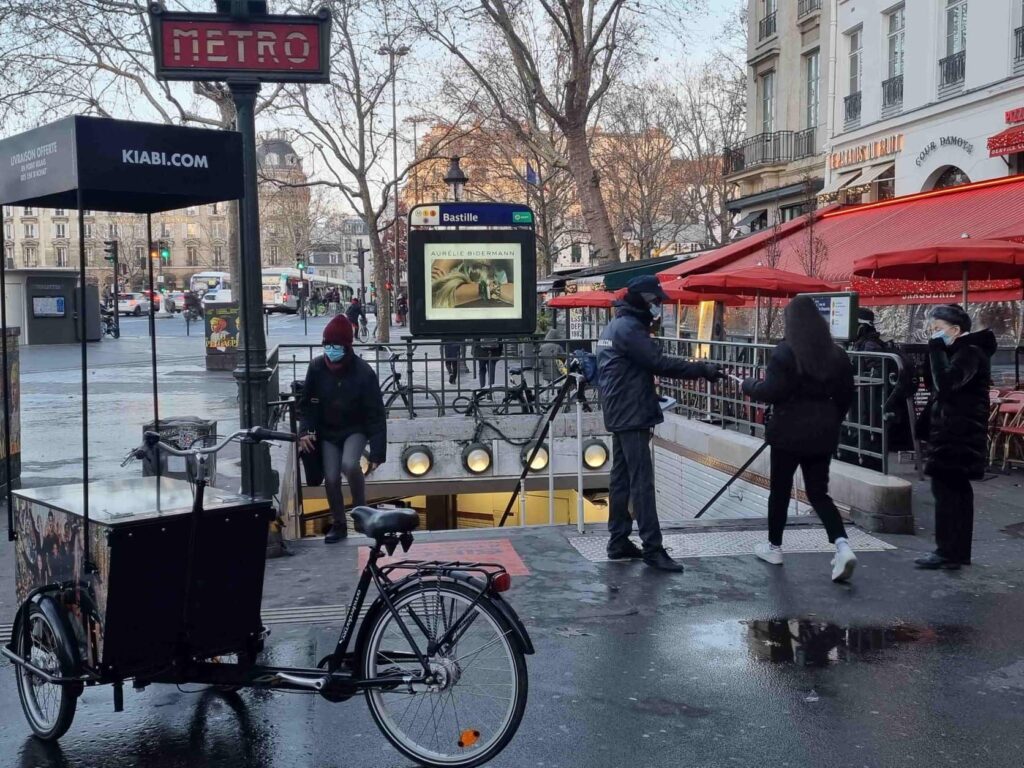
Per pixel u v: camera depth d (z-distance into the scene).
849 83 23.97
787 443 6.13
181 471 6.56
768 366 6.12
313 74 6.41
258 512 4.19
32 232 88.44
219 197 4.60
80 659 3.96
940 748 3.94
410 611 3.82
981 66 18.28
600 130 50.19
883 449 7.69
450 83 38.22
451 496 16.02
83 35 24.88
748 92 31.23
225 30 6.29
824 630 5.30
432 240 14.34
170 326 51.31
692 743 4.00
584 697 4.45
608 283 20.83
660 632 5.29
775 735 4.07
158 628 3.98
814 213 16.83
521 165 48.62
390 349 14.61
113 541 3.78
